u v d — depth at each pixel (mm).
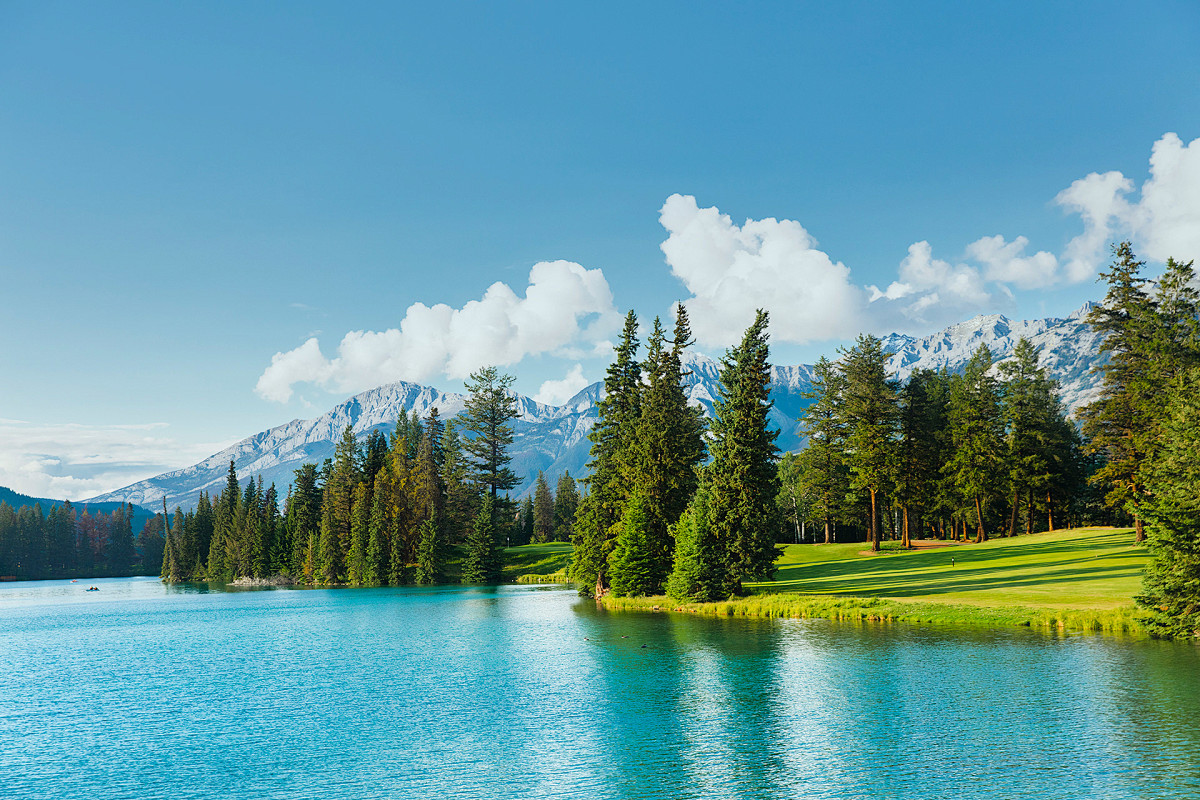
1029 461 86812
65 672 41156
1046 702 25922
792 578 67500
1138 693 26484
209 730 27422
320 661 42000
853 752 21984
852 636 41250
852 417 88375
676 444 69312
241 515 161750
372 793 20250
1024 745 21797
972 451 87688
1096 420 64812
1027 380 87938
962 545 81250
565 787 20109
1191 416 39469
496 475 131125
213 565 171250
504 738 24875
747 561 58812
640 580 67375
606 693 30844
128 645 52500
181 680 37594
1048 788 18531
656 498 68938
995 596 47875
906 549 83000
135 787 21594
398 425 156250
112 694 34562
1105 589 46750
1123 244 64250
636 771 21156
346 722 27703
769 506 59875
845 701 27641
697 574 59281
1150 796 17844
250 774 22266
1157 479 41062
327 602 87625
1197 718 23531
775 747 22797
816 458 95375
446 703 30141
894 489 87062
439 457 141500
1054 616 40750
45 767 23656
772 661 35656
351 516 128250
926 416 90000
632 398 77438
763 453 60500
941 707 26062
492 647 44594
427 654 43062
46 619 77750
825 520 98750
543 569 117062
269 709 30328
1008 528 104812
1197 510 36125
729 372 62906
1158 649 33719
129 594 127812
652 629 48969
